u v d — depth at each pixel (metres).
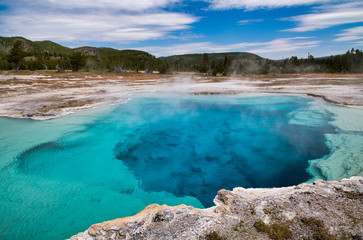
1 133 12.42
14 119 14.64
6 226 6.07
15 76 41.19
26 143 11.33
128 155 10.84
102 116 16.05
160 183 8.61
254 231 4.40
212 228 4.54
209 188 8.28
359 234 4.13
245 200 5.63
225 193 6.19
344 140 10.95
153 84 35.09
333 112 15.73
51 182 8.30
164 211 5.16
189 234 4.38
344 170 8.22
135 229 4.70
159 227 4.68
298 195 5.52
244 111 18.30
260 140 12.45
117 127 14.27
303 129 13.27
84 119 15.24
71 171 9.14
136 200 7.48
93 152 10.88
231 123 15.44
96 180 8.61
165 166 9.93
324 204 5.12
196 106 20.09
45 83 31.36
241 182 8.62
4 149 10.60
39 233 5.86
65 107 17.45
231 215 5.03
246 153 11.04
